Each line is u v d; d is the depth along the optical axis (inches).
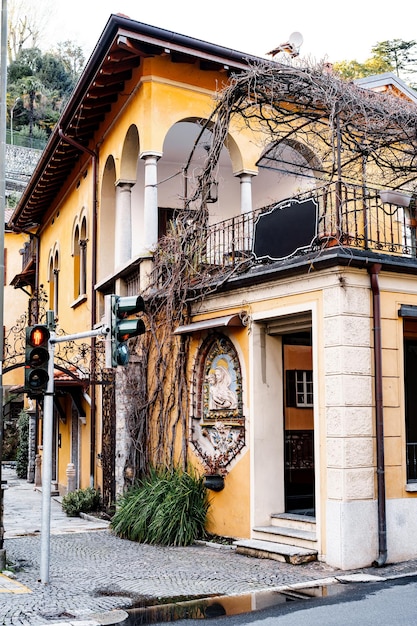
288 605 304.2
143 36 539.2
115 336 342.0
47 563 352.2
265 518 447.5
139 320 343.0
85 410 733.9
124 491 538.9
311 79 425.7
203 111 595.8
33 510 691.4
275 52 600.7
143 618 290.7
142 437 555.5
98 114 673.6
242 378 466.6
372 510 385.7
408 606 294.4
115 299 344.2
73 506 639.1
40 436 1008.2
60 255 909.2
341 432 382.3
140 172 725.9
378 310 400.2
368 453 389.1
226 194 743.1
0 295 402.3
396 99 458.6
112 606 309.7
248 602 313.1
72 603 314.2
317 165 618.5
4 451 1379.2
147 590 338.0
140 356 564.4
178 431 522.9
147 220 570.6
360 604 300.5
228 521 467.2
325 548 387.5
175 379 525.7
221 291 486.0
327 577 356.8
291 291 424.8
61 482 839.1
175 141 685.3
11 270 1462.8
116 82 611.8
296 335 505.7
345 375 385.7
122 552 436.8
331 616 282.4
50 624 281.0
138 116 586.6
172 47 553.0
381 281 409.4
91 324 700.7
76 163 797.9
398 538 394.6
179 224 537.3
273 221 446.3
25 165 2240.4
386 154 586.9
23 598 321.1
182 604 312.5
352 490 380.2
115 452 586.6
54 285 956.0
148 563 401.1
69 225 848.9
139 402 558.3
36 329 355.6
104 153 689.6
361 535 379.6
